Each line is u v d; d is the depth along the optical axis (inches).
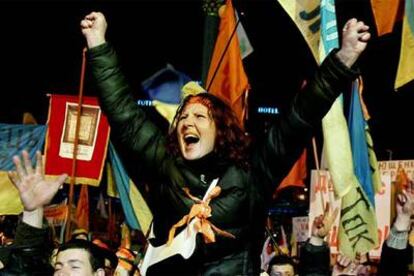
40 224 156.4
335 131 235.5
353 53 148.3
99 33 165.0
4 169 290.5
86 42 169.8
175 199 154.8
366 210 258.2
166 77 263.4
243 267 151.3
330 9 242.1
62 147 299.3
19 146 296.7
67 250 169.0
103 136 298.4
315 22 252.4
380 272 198.7
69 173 297.7
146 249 164.2
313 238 183.8
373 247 255.9
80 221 327.0
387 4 283.6
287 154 153.9
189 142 155.7
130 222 279.0
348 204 255.9
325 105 150.3
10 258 154.9
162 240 156.3
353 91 281.6
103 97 162.6
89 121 299.1
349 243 255.9
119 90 162.7
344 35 149.6
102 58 163.0
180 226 152.3
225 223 151.3
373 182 283.6
